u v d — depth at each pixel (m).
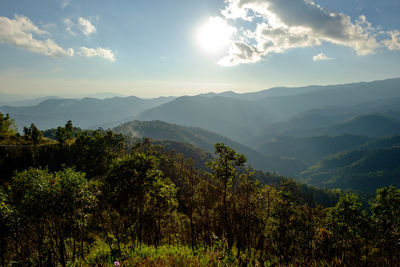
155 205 22.77
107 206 17.66
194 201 29.77
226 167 17.52
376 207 22.73
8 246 16.62
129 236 19.77
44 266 16.77
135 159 17.11
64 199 14.59
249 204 23.52
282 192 25.42
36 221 15.38
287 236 24.09
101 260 13.47
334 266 12.51
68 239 19.56
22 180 15.13
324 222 26.94
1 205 14.81
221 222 26.44
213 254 12.91
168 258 12.16
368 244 21.48
